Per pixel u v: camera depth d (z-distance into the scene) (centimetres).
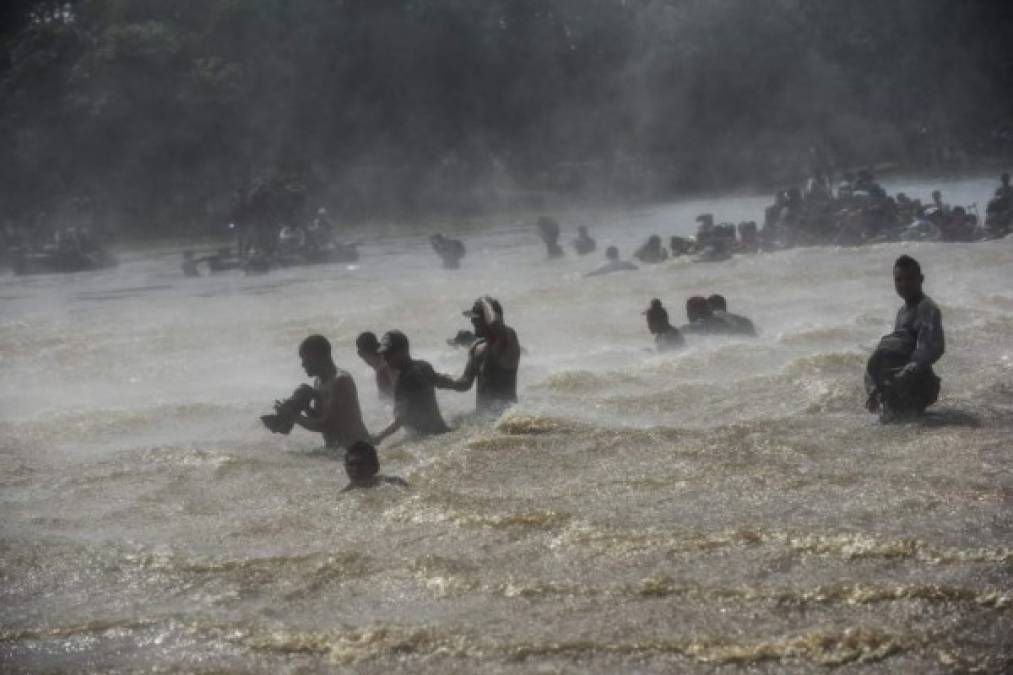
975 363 3155
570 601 1675
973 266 5228
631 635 1553
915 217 6725
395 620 1644
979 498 1973
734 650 1491
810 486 2092
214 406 3222
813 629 1534
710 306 3716
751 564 1759
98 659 1589
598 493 2133
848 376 3006
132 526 2153
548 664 1495
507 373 2823
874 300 4516
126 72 14525
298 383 3659
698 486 2136
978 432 2400
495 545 1908
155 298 6719
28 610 1766
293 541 2006
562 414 2733
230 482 2417
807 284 5025
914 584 1641
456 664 1509
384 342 2680
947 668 1424
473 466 2356
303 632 1623
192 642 1622
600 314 4578
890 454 2294
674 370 3194
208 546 2005
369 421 2928
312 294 6128
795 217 6944
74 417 3114
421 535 1978
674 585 1692
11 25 15788
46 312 6034
